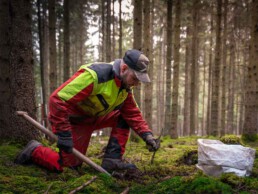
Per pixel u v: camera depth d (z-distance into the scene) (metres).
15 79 3.83
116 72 2.76
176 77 9.34
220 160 2.83
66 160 3.02
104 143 6.45
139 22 6.75
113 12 14.87
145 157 4.30
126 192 2.50
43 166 3.09
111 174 3.00
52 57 8.95
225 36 12.38
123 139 3.23
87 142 3.17
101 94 2.79
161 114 21.95
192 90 13.16
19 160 3.17
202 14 13.61
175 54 9.33
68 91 2.66
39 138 4.07
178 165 3.74
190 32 14.71
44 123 5.57
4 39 4.33
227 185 2.46
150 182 2.82
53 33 8.93
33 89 3.97
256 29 7.38
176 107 9.33
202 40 18.39
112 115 3.26
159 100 22.09
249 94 7.52
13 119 3.85
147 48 7.64
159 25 17.64
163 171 3.29
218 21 9.71
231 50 14.78
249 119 7.47
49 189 2.51
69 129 2.73
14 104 3.85
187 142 7.52
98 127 3.26
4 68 4.14
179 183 2.52
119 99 2.94
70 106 2.74
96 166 2.88
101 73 2.72
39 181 2.69
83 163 3.35
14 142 3.80
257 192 2.51
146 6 7.60
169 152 4.85
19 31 3.79
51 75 8.95
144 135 3.20
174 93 9.35
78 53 24.92
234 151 2.86
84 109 2.99
